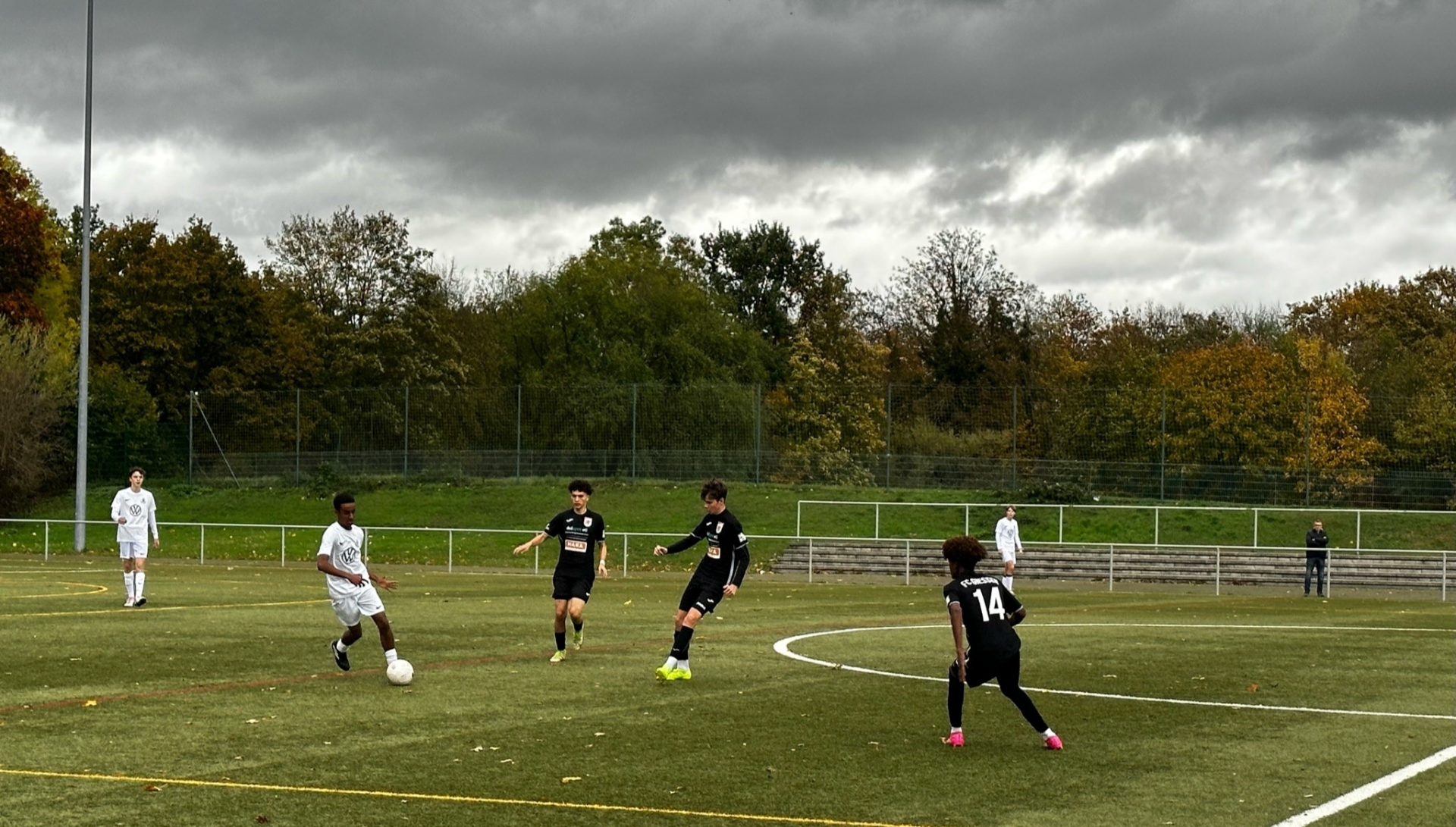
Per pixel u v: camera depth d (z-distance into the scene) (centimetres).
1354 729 1224
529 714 1255
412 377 7069
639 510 5231
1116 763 1054
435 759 1036
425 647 1809
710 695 1391
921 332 8838
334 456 5719
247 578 3369
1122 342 9162
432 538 4853
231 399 5775
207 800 892
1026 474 5306
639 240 9381
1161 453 5244
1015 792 944
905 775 998
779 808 887
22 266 6025
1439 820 873
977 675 1103
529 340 7638
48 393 5472
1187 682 1553
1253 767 1041
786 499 5256
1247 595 3706
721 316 7825
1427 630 2350
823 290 9794
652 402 5591
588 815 861
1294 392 5441
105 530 5031
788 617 2438
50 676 1487
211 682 1446
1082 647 1961
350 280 7294
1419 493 5141
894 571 4362
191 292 6794
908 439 5534
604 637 1981
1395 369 7062
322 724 1190
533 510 5294
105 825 823
